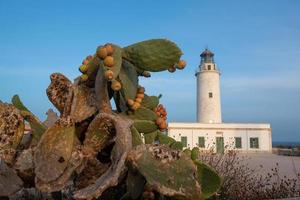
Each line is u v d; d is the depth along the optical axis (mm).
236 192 5094
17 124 3164
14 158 3016
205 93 39375
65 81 3371
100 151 2836
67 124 2797
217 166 5715
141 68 3068
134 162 2449
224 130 36875
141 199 2824
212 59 40125
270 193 5520
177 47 2934
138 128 3176
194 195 2395
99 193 2197
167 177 2408
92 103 2949
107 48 2707
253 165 14539
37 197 4320
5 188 2967
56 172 2645
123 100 3285
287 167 13938
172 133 36219
